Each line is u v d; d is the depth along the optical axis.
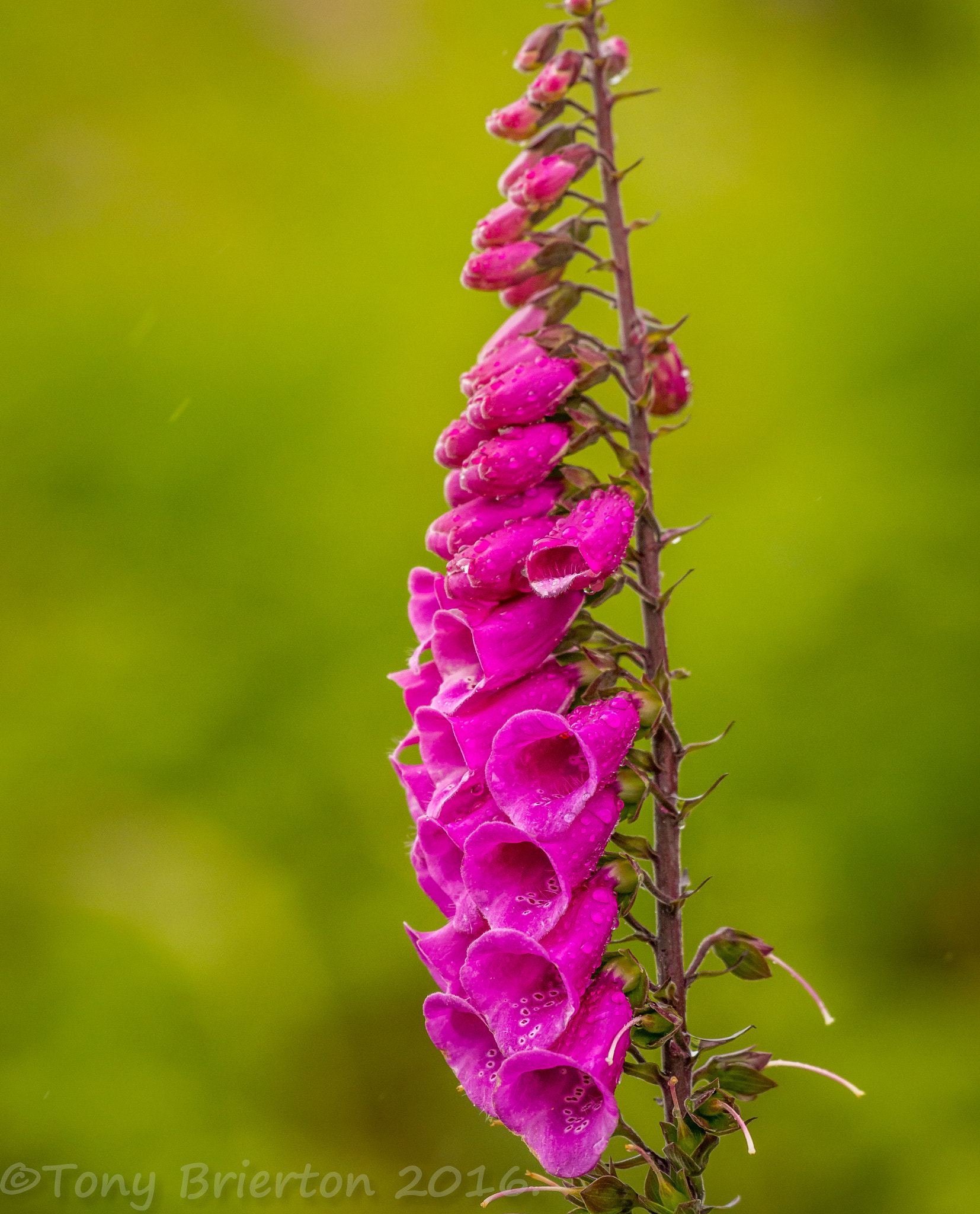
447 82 12.08
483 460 2.34
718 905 8.21
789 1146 7.39
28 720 9.46
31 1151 7.68
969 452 9.40
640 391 2.44
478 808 2.31
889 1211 7.07
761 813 8.48
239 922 8.68
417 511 10.12
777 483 9.48
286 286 11.05
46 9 12.11
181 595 10.07
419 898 8.82
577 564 2.30
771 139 11.61
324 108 12.12
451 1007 2.23
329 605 9.79
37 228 11.66
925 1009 7.96
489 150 11.59
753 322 10.51
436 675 2.58
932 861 8.44
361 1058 8.45
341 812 9.23
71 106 12.02
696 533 9.45
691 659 8.97
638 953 7.76
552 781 2.27
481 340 10.65
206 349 10.60
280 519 10.12
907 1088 7.42
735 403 10.21
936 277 10.06
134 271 11.24
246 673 9.69
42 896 8.83
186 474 10.28
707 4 12.23
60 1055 8.09
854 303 10.23
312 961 8.68
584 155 2.51
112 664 9.72
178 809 9.28
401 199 11.41
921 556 9.07
